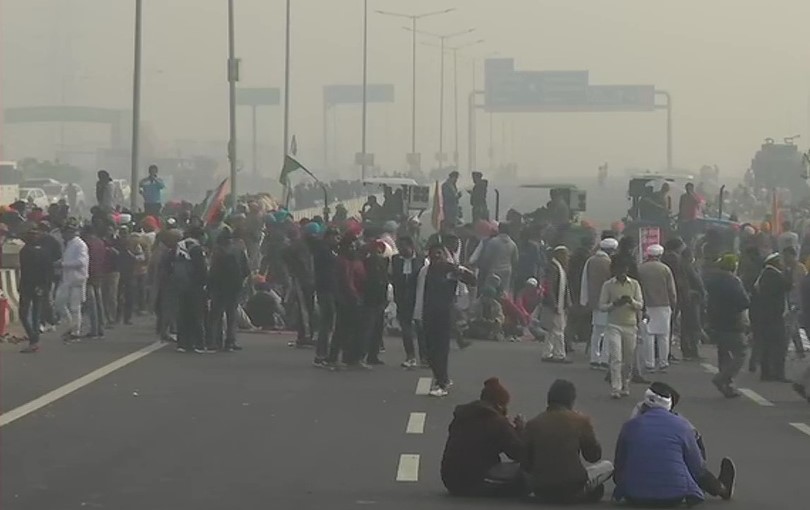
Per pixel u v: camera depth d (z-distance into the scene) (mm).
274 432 23500
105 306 41656
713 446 22688
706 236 42312
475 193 59000
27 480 19172
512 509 17359
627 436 17672
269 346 37438
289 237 38250
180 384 29594
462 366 33750
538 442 17781
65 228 37812
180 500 17828
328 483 19094
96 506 17453
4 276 42406
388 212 56844
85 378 30422
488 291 40750
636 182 58812
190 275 35406
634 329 28250
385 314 36188
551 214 55188
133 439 22688
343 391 28719
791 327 36875
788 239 47125
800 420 25719
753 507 17641
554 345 34781
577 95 183750
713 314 28625
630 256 28547
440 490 18672
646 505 17531
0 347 36312
